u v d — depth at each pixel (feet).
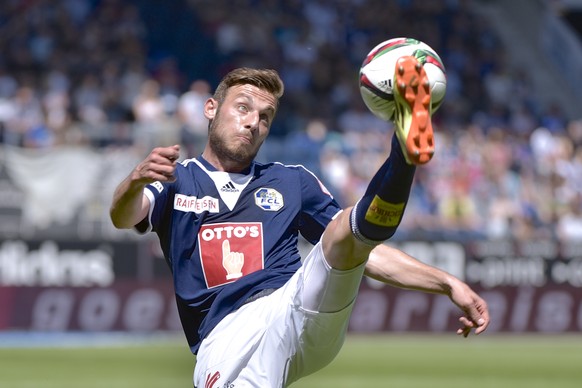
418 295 214.07
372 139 244.01
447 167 242.58
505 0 357.61
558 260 221.25
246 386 63.00
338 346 63.77
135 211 63.87
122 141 213.66
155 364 156.15
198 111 221.25
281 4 310.65
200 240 66.74
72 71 263.70
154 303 204.13
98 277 202.69
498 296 218.79
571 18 360.69
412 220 231.09
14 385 132.05
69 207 204.23
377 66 59.72
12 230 200.95
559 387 138.51
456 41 326.65
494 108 306.76
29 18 273.95
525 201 249.14
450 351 184.85
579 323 221.66
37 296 200.64
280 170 69.46
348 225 57.36
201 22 299.58
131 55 273.13
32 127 220.84
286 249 67.56
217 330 64.95
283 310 62.28
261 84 68.23
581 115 336.29
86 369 149.69
